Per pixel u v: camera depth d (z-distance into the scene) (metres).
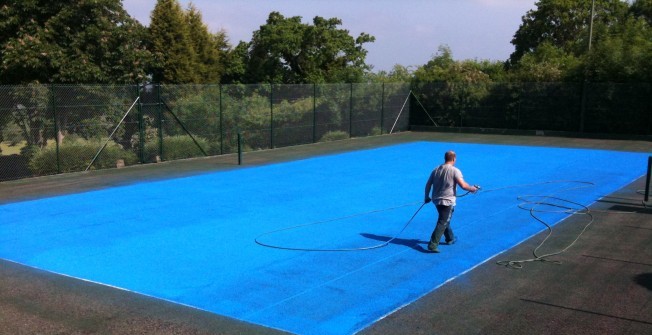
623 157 20.91
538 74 30.84
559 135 29.20
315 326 5.80
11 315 6.15
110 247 8.97
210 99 21.34
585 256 8.32
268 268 7.80
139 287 7.06
